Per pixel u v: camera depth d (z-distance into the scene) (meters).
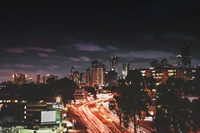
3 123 82.44
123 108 71.50
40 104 114.12
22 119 111.69
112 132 80.00
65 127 75.12
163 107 53.03
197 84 59.28
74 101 167.38
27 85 146.50
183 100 52.28
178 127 50.62
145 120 82.56
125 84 74.25
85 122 96.88
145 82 79.50
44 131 60.50
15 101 121.81
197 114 49.12
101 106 150.12
